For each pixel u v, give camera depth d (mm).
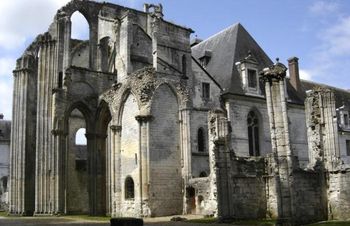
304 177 21578
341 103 55781
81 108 37812
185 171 32438
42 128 36219
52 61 37812
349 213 21266
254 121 41625
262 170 26469
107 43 41469
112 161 34000
